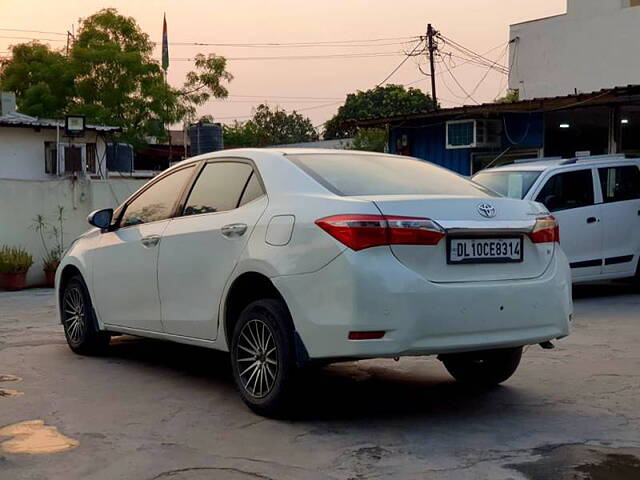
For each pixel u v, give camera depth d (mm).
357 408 5449
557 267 5273
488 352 5684
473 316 4750
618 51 23578
